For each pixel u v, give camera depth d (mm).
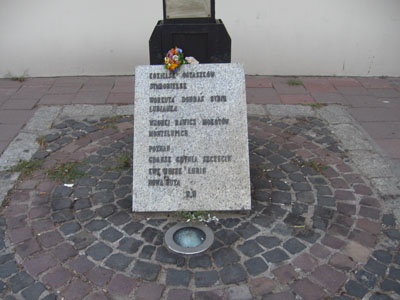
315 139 4699
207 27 3689
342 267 2896
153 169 3424
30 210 3439
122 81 6336
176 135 3434
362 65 6656
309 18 6320
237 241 3131
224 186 3418
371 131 4902
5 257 2953
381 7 6277
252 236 3182
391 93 6059
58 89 6004
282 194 3686
